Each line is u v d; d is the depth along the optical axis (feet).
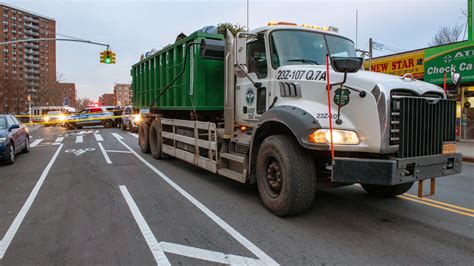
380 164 13.05
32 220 16.03
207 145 22.49
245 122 19.72
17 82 200.95
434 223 15.30
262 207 17.71
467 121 48.65
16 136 35.06
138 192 20.99
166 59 29.25
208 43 21.17
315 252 12.34
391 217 16.12
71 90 393.09
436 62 48.03
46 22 463.01
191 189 21.66
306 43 18.31
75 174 26.89
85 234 14.23
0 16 406.21
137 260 11.86
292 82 16.21
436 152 14.73
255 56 18.99
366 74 14.67
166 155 33.73
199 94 23.13
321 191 20.98
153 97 33.86
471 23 44.09
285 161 15.15
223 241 13.38
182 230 14.57
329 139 13.82
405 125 13.57
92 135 65.21
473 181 24.45
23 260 11.94
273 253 12.27
